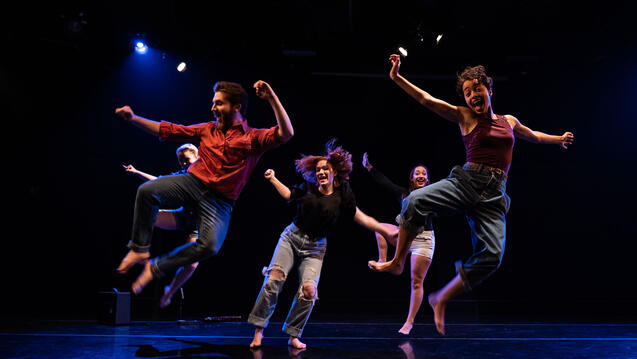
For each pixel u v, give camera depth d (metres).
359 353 2.97
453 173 2.45
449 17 5.30
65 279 6.22
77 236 6.32
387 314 6.19
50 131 6.34
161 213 3.78
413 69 5.92
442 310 2.34
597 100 6.37
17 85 6.08
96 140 6.43
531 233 6.54
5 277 6.13
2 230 6.19
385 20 5.38
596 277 6.41
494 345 3.37
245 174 2.58
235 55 5.88
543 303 6.33
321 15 5.33
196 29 5.63
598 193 6.58
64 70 6.10
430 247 3.90
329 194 3.05
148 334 3.78
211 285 6.39
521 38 5.62
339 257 6.55
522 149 6.69
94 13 5.50
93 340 3.41
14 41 5.59
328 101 6.64
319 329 4.32
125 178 6.49
